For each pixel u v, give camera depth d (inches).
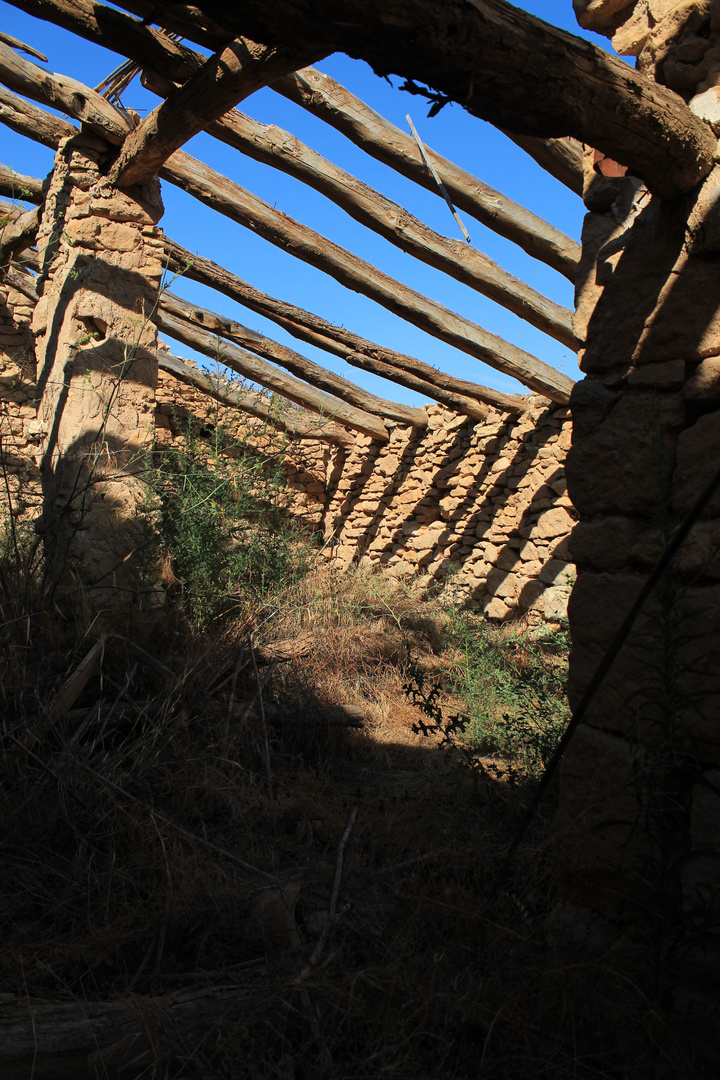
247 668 180.5
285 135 213.6
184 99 155.2
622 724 82.7
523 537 344.8
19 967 82.5
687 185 79.7
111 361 198.5
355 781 156.9
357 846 113.4
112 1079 68.5
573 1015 69.8
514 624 327.9
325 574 346.0
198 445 213.2
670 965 69.2
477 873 96.4
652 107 73.7
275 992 74.5
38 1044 68.5
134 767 121.5
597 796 82.7
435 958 74.3
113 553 189.2
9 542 175.8
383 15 62.2
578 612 89.3
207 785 121.0
